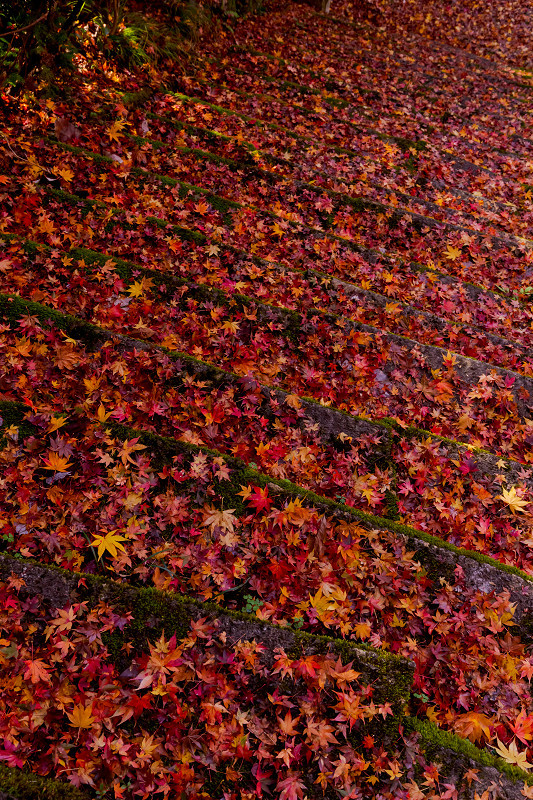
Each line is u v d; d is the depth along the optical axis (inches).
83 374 118.8
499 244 213.5
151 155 201.3
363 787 80.2
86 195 173.3
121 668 83.2
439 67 374.0
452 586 105.7
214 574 97.1
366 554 104.0
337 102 287.3
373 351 151.5
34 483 99.4
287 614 96.6
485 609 102.8
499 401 151.1
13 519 94.9
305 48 343.9
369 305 169.6
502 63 414.0
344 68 330.6
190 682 83.4
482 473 130.4
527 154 289.4
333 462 122.5
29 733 74.7
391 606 101.1
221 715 81.1
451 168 260.2
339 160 240.1
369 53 366.0
